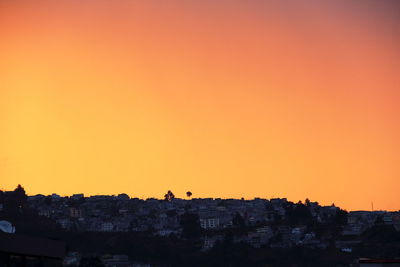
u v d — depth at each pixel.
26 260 86.81
